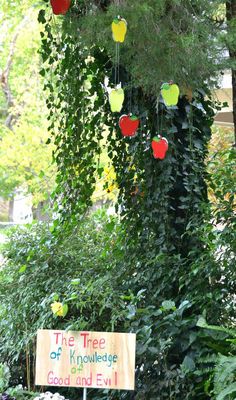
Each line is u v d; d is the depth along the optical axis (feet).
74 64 15.05
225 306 12.82
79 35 12.63
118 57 12.06
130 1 10.84
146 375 12.79
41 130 42.16
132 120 12.82
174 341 12.73
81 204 15.62
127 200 14.71
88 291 13.37
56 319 13.82
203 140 14.28
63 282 14.46
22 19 46.78
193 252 13.24
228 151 13.44
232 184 13.01
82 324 12.53
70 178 15.53
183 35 11.34
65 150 15.44
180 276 13.38
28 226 16.11
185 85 12.46
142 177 14.46
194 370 12.14
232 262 12.64
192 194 13.76
